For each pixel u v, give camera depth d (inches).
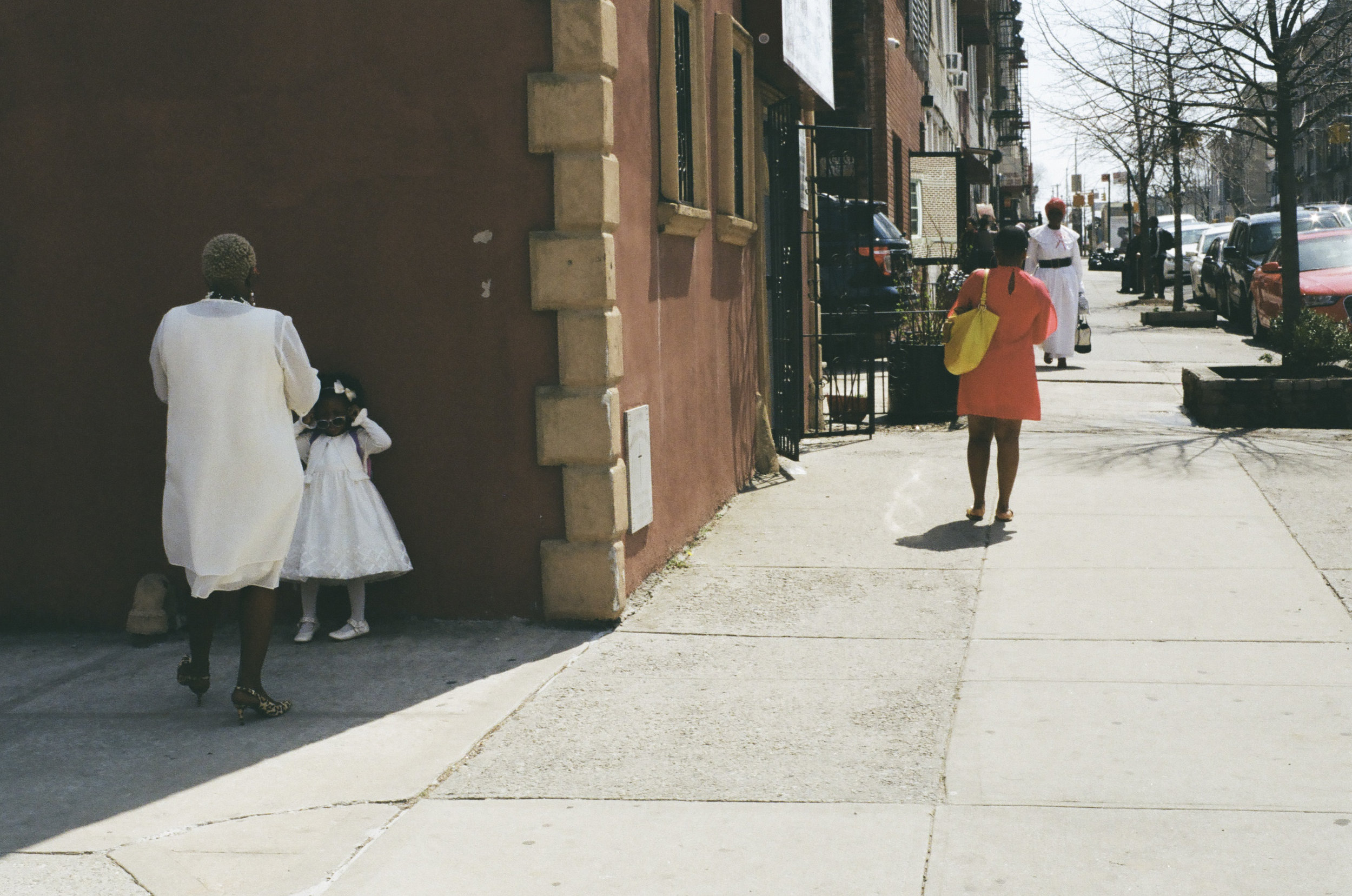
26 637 260.8
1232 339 809.5
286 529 201.3
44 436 261.7
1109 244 2539.4
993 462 405.1
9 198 258.8
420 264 247.1
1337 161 2149.4
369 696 213.5
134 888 146.6
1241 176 952.9
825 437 472.1
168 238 255.0
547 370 245.4
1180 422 470.6
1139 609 246.7
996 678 211.8
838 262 484.1
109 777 181.0
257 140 250.2
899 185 844.0
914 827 156.5
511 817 163.8
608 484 244.5
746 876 145.5
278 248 250.8
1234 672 209.6
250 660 201.9
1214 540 295.1
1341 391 451.8
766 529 323.6
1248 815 156.5
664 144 285.9
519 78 240.8
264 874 149.4
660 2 284.0
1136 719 190.4
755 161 388.8
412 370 248.8
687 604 261.4
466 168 244.1
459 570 251.9
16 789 177.0
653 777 175.2
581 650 234.7
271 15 247.8
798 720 195.9
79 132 255.9
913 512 338.3
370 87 245.9
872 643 233.5
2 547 264.5
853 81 772.0
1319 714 189.6
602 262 239.5
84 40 254.2
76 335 259.3
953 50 1296.8
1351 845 147.4
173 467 198.5
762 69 390.9
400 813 165.9
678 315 301.1
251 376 197.3
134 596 260.4
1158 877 141.5
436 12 242.5
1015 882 141.6
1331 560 274.7
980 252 749.9
